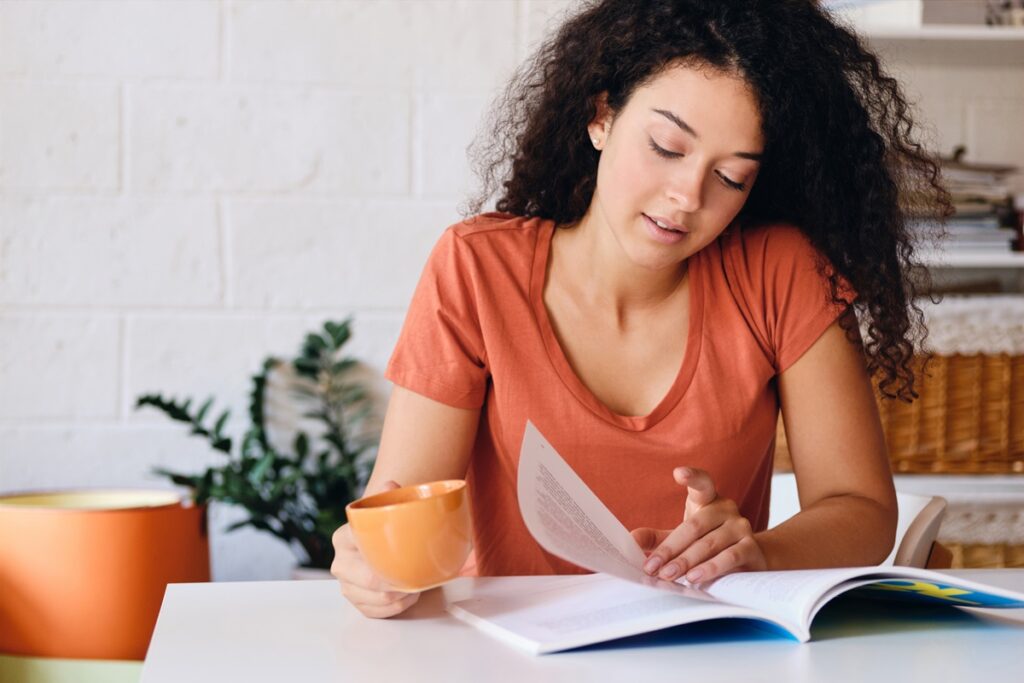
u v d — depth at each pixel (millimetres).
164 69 2301
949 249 2309
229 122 2324
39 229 2287
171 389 2334
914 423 2186
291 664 810
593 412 1235
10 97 2266
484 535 1308
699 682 757
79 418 2311
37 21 2264
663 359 1267
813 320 1271
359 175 2361
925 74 2580
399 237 2379
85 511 1836
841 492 1234
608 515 1003
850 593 960
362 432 2393
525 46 2375
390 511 852
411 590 883
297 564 2328
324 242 2361
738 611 833
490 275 1271
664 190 1116
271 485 2250
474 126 2377
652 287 1252
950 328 2184
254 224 2342
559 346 1256
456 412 1242
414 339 1255
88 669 1823
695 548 966
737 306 1277
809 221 1295
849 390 1270
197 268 2330
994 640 864
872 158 1275
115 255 2309
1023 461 2199
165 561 1897
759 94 1100
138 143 2301
